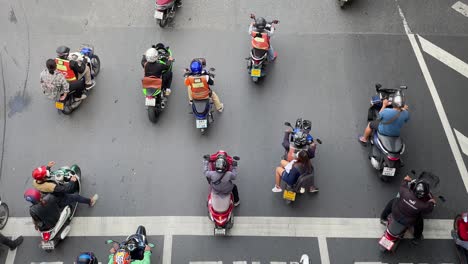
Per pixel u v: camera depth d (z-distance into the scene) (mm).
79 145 10672
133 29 12578
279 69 11867
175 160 10469
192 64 10000
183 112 11180
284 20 12781
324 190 10078
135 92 11492
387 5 13070
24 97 11367
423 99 11406
